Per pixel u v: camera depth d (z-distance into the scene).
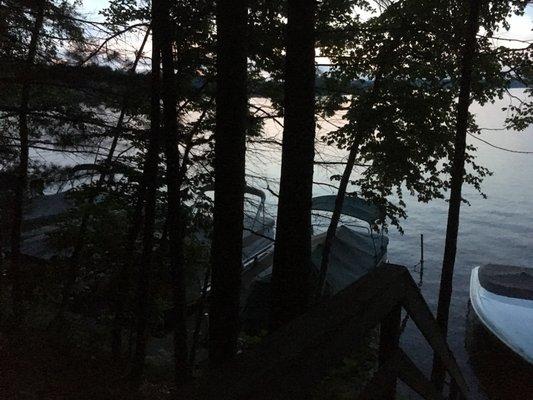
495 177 64.62
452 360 2.94
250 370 1.11
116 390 7.45
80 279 10.66
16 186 9.91
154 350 13.41
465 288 28.59
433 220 44.94
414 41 11.48
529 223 44.19
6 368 6.42
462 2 11.04
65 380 6.84
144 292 9.38
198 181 9.64
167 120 8.54
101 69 8.79
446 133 11.84
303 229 7.34
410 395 12.47
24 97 9.13
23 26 9.12
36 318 11.51
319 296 14.12
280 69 9.95
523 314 17.44
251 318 16.02
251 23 9.29
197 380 1.07
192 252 10.11
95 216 9.23
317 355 1.29
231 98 7.08
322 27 10.23
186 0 8.94
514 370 15.70
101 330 11.15
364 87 12.77
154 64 8.58
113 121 9.38
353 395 5.96
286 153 7.33
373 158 12.75
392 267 2.06
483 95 11.66
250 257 21.83
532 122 11.57
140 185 9.28
